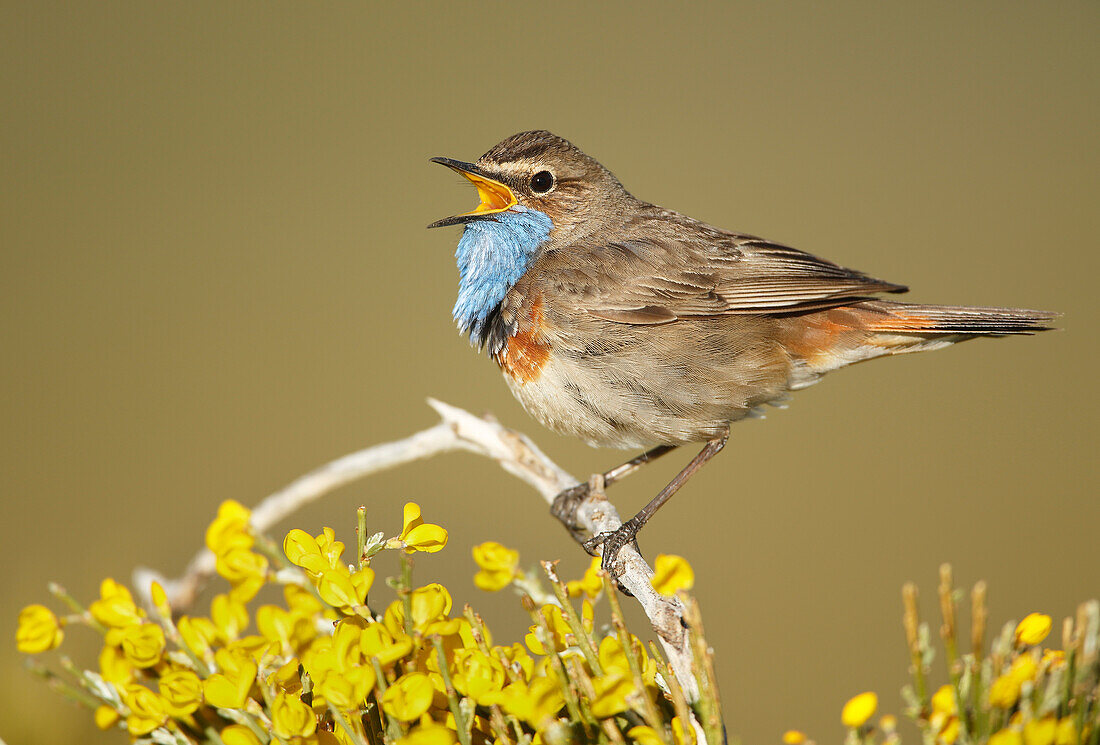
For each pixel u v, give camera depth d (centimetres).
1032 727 280
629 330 373
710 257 374
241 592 345
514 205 374
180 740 340
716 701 300
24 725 366
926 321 373
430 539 352
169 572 381
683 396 373
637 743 334
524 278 374
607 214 375
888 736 283
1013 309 373
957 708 288
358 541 349
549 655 329
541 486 372
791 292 373
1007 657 305
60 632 341
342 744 337
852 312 373
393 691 313
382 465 370
